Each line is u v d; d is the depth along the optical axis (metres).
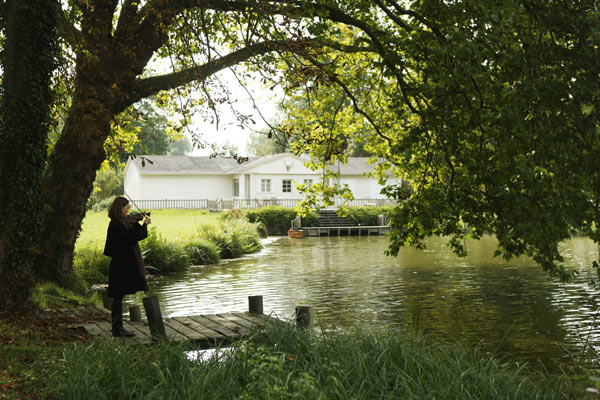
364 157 59.31
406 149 9.56
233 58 11.66
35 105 9.77
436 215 8.91
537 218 7.73
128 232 7.95
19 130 9.59
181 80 12.99
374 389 5.44
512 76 8.30
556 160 7.93
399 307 13.63
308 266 22.91
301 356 6.31
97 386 5.24
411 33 9.16
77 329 8.77
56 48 10.09
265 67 9.78
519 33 8.25
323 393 4.94
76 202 13.78
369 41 9.87
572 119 8.10
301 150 11.27
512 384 5.75
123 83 12.70
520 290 15.98
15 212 9.58
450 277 18.98
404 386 5.40
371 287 17.00
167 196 53.03
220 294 16.06
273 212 42.44
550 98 7.91
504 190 7.59
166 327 8.98
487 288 16.42
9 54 9.70
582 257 24.67
